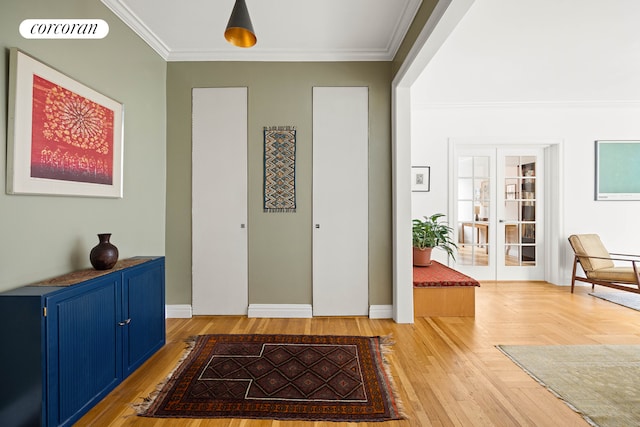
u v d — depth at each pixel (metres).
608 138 4.40
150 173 2.77
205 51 2.98
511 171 4.59
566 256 4.39
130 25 2.44
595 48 2.87
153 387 1.85
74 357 1.53
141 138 2.63
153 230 2.83
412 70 2.54
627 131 4.39
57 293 1.43
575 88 3.83
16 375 1.35
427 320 2.98
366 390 1.82
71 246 1.86
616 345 2.42
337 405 1.69
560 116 4.41
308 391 1.82
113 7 2.23
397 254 2.90
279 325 2.83
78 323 1.56
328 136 3.05
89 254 2.01
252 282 3.04
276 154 3.04
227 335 2.60
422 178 4.46
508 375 1.99
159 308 2.34
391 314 3.03
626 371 2.03
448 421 1.56
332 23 2.55
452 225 4.46
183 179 3.04
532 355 2.25
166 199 3.04
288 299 3.05
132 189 2.50
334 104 3.04
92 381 1.65
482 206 4.60
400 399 1.74
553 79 3.57
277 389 1.84
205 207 3.04
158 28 2.62
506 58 3.07
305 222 3.04
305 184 3.04
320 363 2.14
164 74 3.01
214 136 3.04
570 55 3.00
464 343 2.46
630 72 3.39
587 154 4.39
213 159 3.04
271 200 3.04
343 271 3.05
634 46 2.83
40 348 1.35
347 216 3.05
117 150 2.24
